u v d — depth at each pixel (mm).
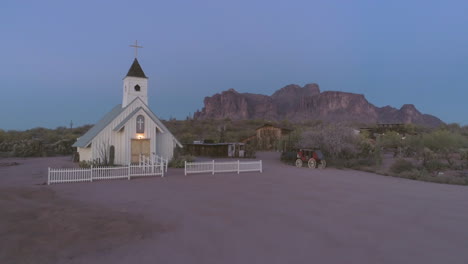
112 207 10766
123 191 13898
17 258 6203
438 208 11508
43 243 7066
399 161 24703
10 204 10758
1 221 8633
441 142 35969
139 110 24453
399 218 9953
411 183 18438
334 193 14195
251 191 14258
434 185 17750
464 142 38188
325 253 6863
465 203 12500
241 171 21812
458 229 8828
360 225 9094
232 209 10766
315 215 10133
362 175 21844
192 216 9789
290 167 25828
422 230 8695
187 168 20656
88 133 28422
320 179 18828
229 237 7848
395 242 7668
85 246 6980
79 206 10789
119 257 6434
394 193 14633
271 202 12000
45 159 31438
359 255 6781
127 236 7719
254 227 8719
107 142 23734
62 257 6332
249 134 63594
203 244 7316
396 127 59219
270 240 7656
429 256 6805
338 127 31125
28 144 36312
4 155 34219
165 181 16891
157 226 8641
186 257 6520
